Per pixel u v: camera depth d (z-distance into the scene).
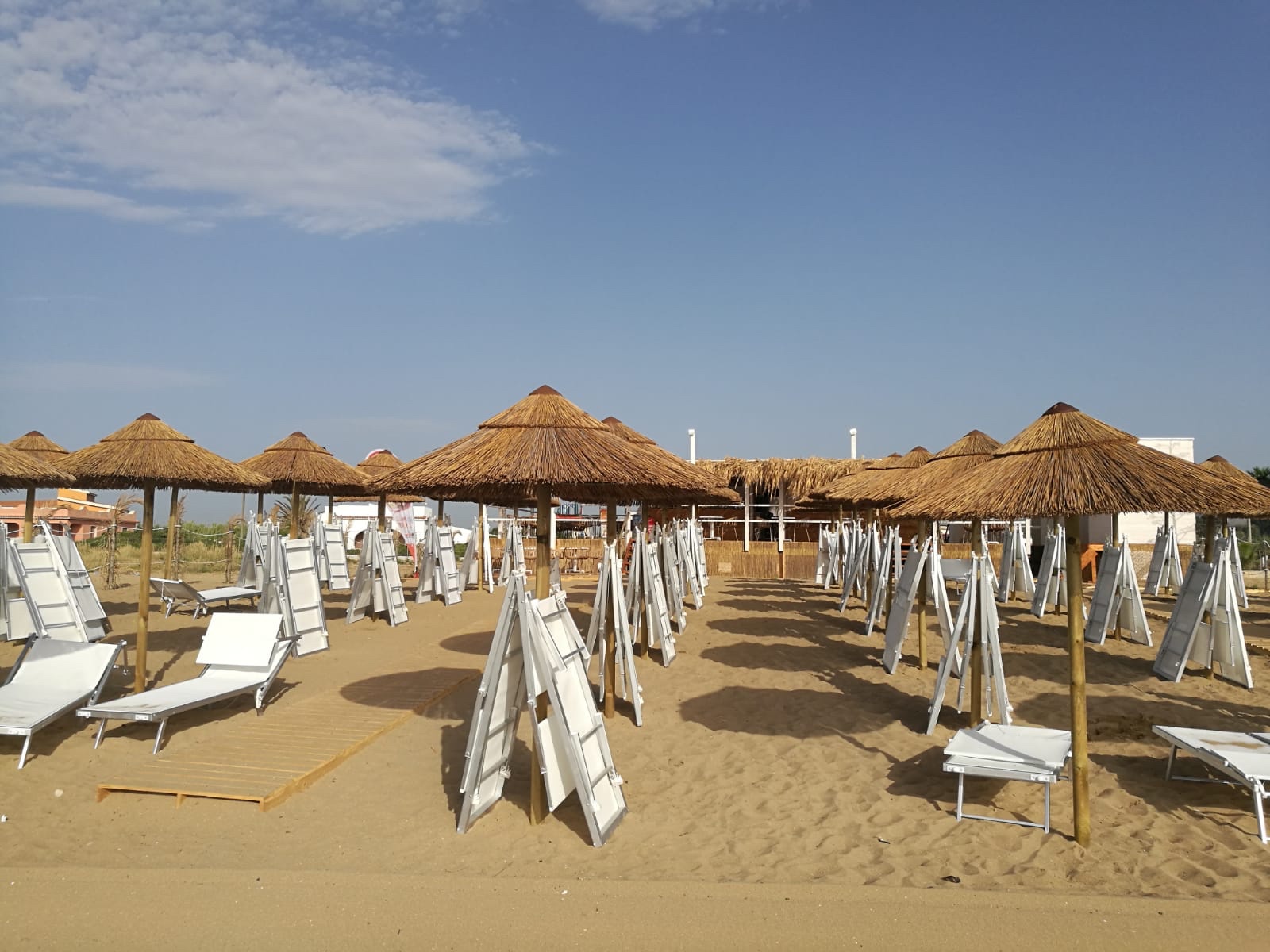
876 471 15.28
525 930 4.45
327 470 15.59
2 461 8.48
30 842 5.64
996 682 7.80
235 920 4.52
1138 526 25.83
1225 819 5.99
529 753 7.46
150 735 7.84
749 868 5.29
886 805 6.36
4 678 9.82
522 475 6.30
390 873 5.12
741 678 10.55
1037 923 4.46
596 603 9.05
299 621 12.03
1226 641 10.33
